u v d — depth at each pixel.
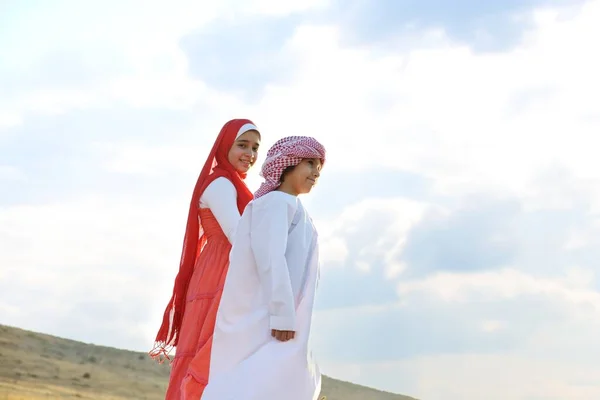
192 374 6.35
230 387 5.61
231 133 7.24
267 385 5.57
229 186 7.05
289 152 5.93
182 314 7.18
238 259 5.88
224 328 5.80
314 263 5.89
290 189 6.04
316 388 5.76
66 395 31.45
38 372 35.56
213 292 6.85
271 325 5.62
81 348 42.31
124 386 36.06
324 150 6.04
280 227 5.76
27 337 41.81
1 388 30.95
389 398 40.34
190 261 7.18
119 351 43.38
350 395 40.09
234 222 6.84
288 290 5.65
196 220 7.20
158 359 7.22
